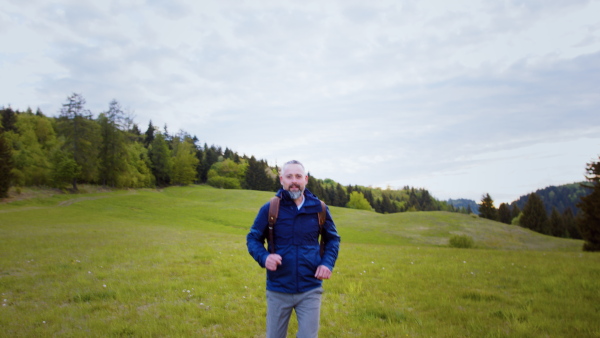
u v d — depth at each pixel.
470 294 7.41
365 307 6.57
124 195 69.00
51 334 5.13
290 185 3.42
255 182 120.62
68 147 66.88
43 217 36.53
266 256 3.23
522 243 43.72
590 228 29.36
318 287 3.41
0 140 50.66
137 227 31.02
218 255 13.59
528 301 6.72
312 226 3.43
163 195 79.25
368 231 49.34
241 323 5.68
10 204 47.41
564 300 6.77
